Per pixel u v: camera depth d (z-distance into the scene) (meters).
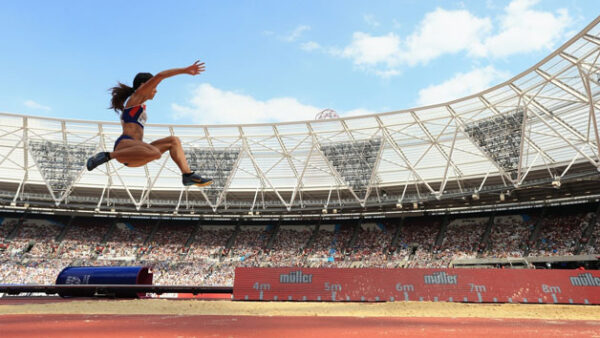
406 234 57.12
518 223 52.03
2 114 41.06
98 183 52.38
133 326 9.65
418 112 38.28
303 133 42.94
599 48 26.50
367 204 49.56
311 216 61.53
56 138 45.78
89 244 58.31
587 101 29.78
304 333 8.86
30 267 52.38
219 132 44.41
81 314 15.50
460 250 51.59
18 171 49.72
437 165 44.28
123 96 5.09
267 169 48.75
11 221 59.31
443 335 8.82
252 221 63.72
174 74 4.66
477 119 37.31
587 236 45.19
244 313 17.84
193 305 21.72
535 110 35.06
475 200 51.41
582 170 41.16
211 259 57.16
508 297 23.19
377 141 42.88
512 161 37.03
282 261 56.38
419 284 24.23
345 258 55.66
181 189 52.09
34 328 9.16
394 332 9.44
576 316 17.59
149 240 60.47
